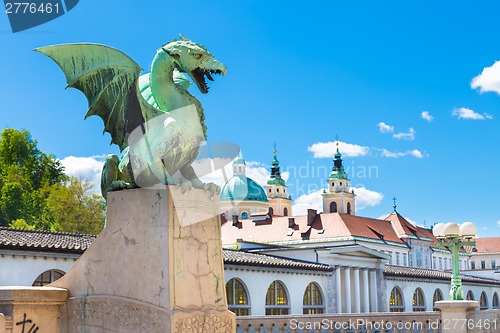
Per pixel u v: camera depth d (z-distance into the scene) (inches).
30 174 2970.0
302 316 673.0
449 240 706.2
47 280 1096.2
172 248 251.4
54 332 277.7
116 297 263.7
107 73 273.7
